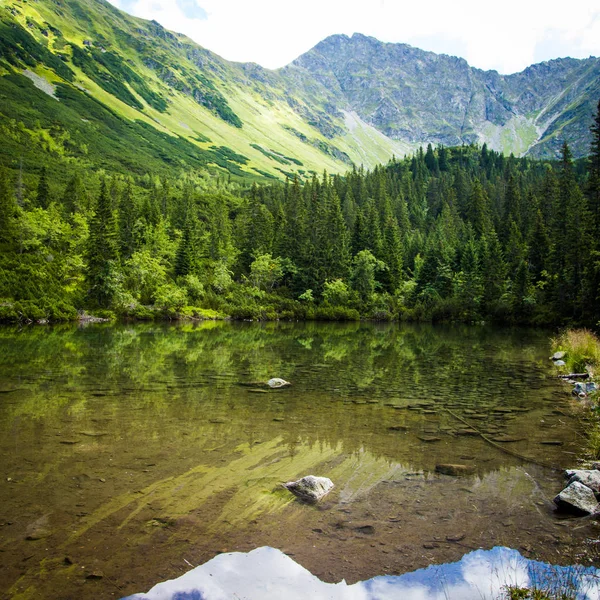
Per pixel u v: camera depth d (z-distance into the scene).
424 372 23.92
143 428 12.77
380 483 9.30
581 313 57.44
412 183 170.88
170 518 7.56
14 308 51.28
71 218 92.25
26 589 5.59
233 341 40.38
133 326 54.84
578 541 7.13
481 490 9.02
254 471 9.78
